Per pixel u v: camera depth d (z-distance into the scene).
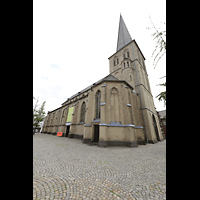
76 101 25.66
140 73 23.39
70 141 16.44
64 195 3.32
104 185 3.96
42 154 8.21
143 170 5.38
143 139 15.62
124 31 34.47
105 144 12.02
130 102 16.62
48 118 39.50
